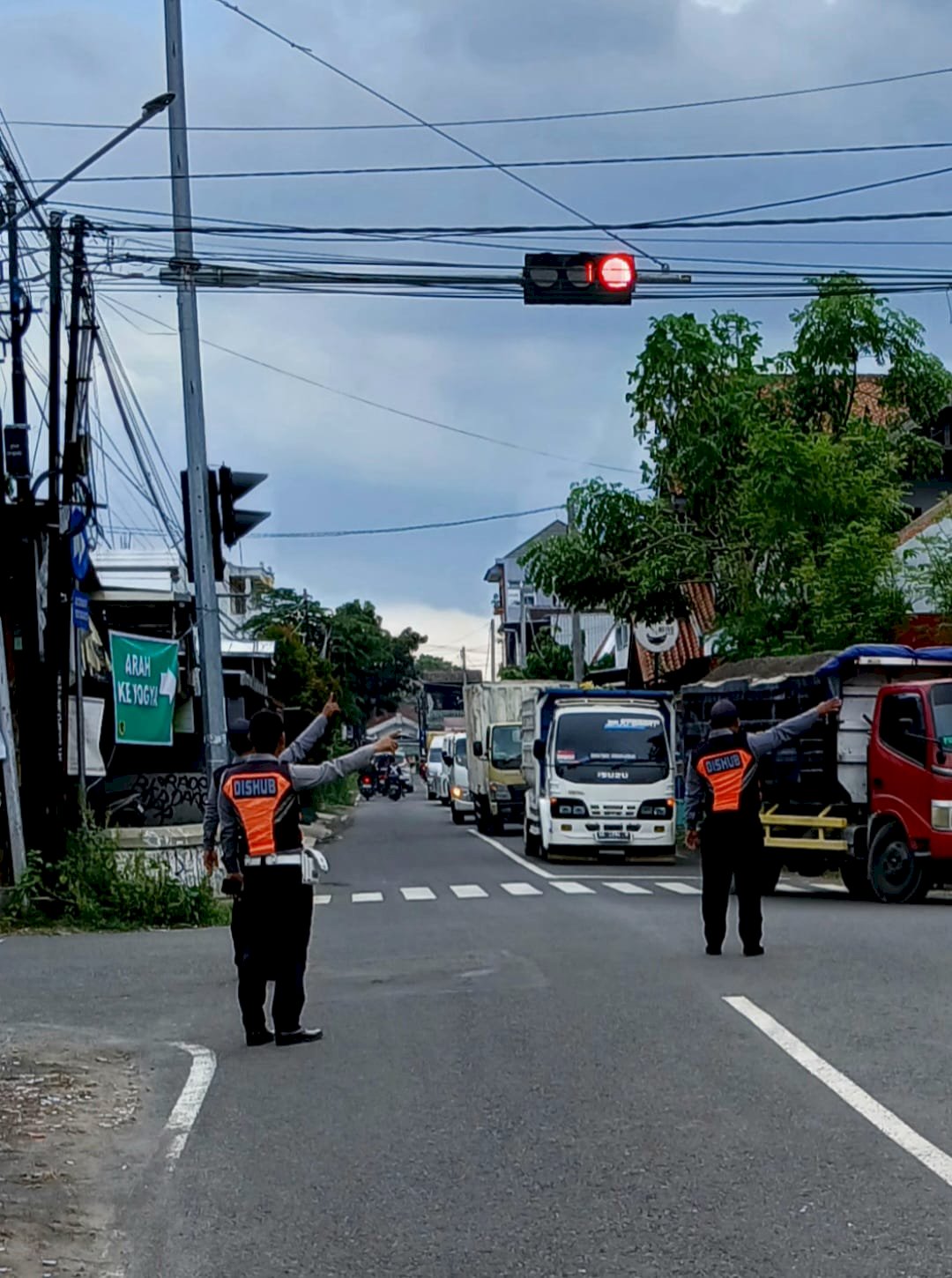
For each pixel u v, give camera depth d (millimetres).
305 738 10227
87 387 18562
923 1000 10586
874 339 29125
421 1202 6422
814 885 22734
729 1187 6453
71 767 20547
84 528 18828
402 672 95625
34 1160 7336
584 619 80188
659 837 27562
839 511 27547
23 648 19484
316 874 10008
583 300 16234
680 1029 9805
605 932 15430
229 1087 8781
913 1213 6066
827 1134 7242
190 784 27109
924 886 18625
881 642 26672
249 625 56656
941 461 31906
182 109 20594
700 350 30156
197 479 20906
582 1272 5508
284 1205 6480
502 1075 8719
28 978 13422
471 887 23031
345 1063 9266
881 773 18875
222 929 17609
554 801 27609
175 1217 6371
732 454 30266
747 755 13023
